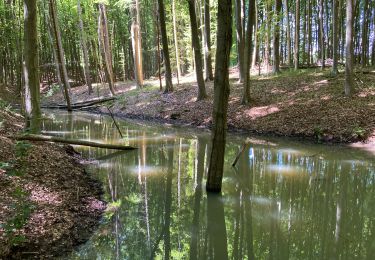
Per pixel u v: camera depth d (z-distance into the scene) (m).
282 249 6.37
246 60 19.08
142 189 9.36
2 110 15.08
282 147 14.05
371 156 12.20
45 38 40.19
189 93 24.89
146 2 39.88
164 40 25.77
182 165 11.94
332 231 7.03
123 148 14.02
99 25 34.59
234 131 17.44
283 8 32.16
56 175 8.62
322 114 16.22
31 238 5.67
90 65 44.66
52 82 44.94
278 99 19.12
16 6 25.05
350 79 16.98
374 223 7.39
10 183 7.00
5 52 33.62
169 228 7.22
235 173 10.82
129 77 46.81
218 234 7.04
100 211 7.53
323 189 9.42
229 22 7.90
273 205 8.38
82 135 17.27
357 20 30.44
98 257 5.68
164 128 19.56
